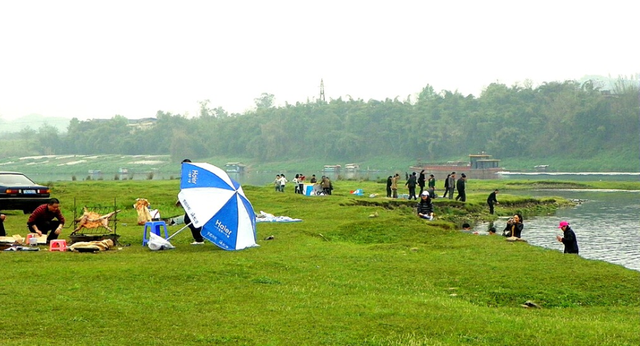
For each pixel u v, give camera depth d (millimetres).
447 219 42812
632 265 24484
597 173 168750
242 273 15750
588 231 36344
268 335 10445
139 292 13188
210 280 14805
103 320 10828
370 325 11258
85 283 13789
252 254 19156
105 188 55094
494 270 17594
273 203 41625
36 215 20656
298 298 13266
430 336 10766
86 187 57219
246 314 11742
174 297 12891
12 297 12070
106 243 19984
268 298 13164
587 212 50031
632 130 194000
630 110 194250
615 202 60750
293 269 16781
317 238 24750
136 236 23219
